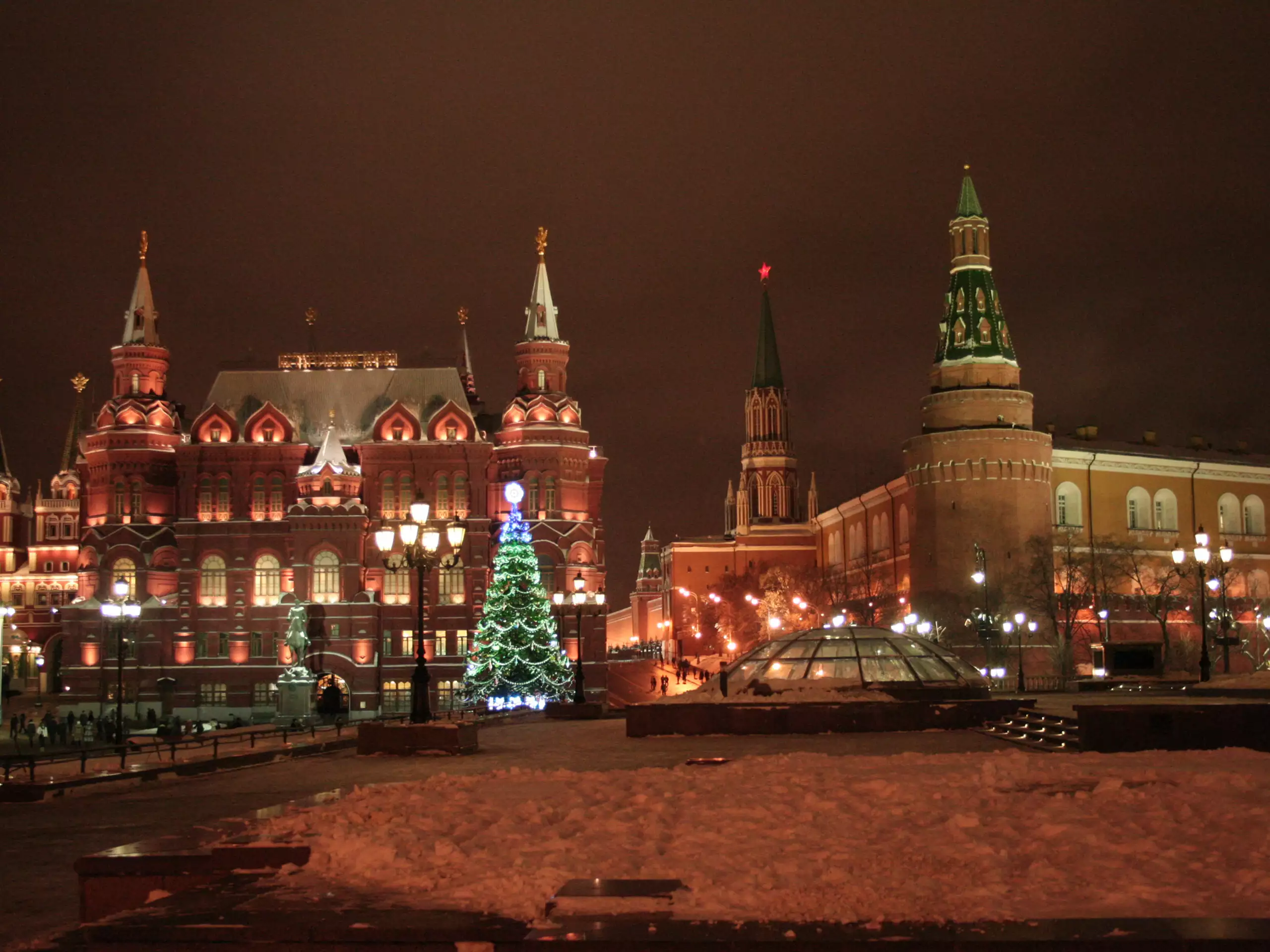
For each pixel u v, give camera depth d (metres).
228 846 16.91
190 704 130.12
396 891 15.06
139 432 135.25
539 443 134.00
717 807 20.05
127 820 29.72
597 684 130.38
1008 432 129.25
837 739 44.28
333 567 129.38
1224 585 86.44
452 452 133.88
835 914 13.59
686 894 14.40
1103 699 54.41
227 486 134.12
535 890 14.73
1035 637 124.94
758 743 43.56
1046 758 27.52
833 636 53.16
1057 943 12.62
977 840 17.08
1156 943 12.55
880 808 19.61
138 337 139.50
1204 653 57.38
